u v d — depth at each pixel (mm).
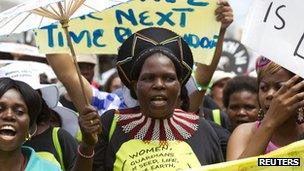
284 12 4059
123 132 4137
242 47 9141
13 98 4215
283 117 4000
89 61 7715
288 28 4059
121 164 4062
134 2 4766
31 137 4812
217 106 7008
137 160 4055
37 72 5188
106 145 4145
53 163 4301
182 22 4793
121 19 4770
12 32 3979
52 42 4723
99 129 3906
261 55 4125
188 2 4785
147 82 4070
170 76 4066
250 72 8875
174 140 4125
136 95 4207
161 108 4066
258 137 4023
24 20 4004
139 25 4785
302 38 4039
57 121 5410
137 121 4145
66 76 4812
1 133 4199
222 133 4688
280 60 4059
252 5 4098
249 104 6359
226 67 9156
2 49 7629
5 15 3770
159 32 4172
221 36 4887
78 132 5336
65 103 6504
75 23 4738
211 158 4152
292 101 3982
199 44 4801
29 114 4289
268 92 4273
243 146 4289
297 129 4293
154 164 4039
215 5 4781
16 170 4258
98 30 4762
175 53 4137
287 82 4004
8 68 5199
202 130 4203
